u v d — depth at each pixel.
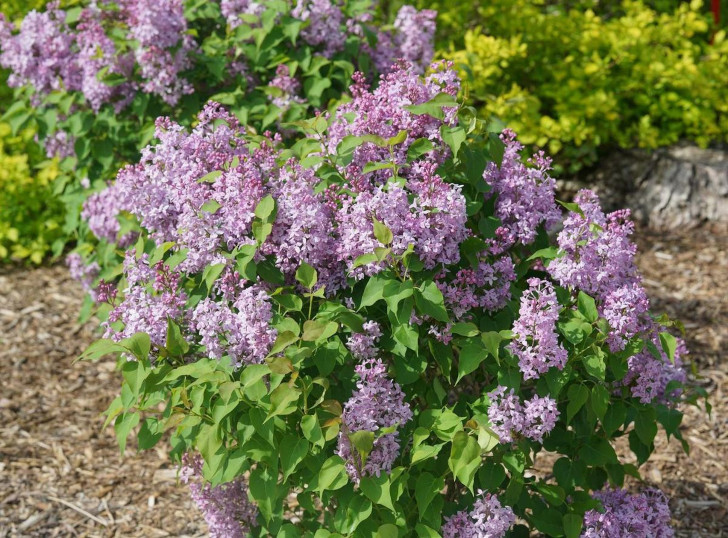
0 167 6.41
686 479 4.06
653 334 2.78
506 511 2.53
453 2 6.87
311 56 4.14
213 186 2.73
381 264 2.45
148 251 3.14
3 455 4.28
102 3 4.38
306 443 2.43
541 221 2.74
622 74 6.97
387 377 2.70
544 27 6.75
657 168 6.81
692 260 6.15
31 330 5.53
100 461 4.28
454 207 2.43
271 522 2.79
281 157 2.76
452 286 2.62
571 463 2.81
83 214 4.42
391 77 2.79
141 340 2.42
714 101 6.96
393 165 2.52
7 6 6.77
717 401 4.63
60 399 4.82
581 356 2.58
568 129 6.34
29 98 4.56
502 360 2.56
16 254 6.31
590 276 2.62
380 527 2.37
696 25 7.00
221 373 2.38
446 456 2.63
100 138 4.38
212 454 2.41
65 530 3.77
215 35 4.22
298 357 2.38
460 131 2.55
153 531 3.76
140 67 4.00
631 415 2.85
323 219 2.50
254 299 2.43
